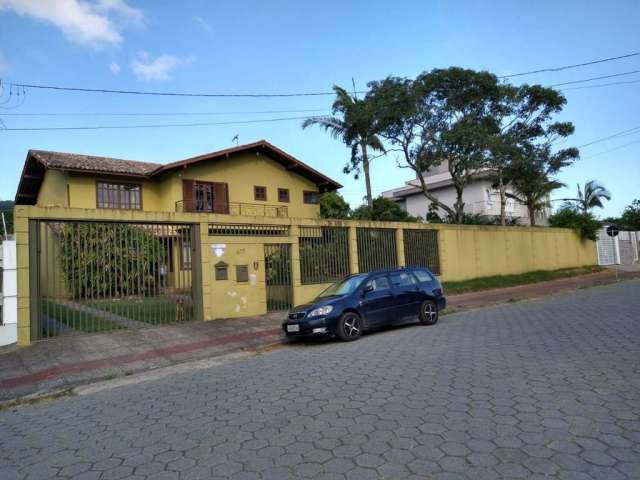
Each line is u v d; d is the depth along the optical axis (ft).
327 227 50.11
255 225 44.09
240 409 16.97
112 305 35.81
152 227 38.09
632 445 11.75
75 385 24.18
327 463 11.80
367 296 32.48
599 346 23.25
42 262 34.24
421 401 16.20
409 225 59.62
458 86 67.26
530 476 10.48
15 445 15.17
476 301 51.90
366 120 68.74
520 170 75.36
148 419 16.79
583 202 122.01
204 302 39.68
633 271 87.92
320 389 18.75
